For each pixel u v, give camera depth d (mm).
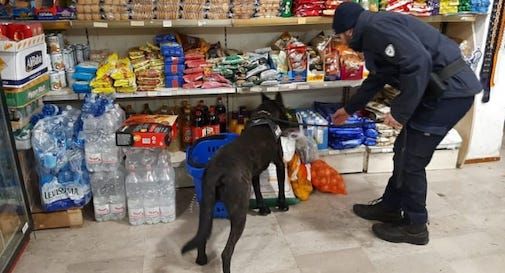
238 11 2678
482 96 3219
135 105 3178
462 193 2943
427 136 2139
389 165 3229
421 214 2301
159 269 2145
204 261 2168
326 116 3203
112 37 3021
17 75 2145
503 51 3131
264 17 2740
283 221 2584
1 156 2189
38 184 2561
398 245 2354
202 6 2625
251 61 2873
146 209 2510
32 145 2289
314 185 2945
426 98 2070
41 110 2516
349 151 3127
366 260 2217
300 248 2316
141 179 2475
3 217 2275
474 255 2262
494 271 2135
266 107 2578
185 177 2984
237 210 2014
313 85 2918
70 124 2420
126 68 2672
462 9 2971
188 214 2670
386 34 1895
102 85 2619
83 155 2451
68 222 2484
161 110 3072
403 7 2848
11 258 2092
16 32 2230
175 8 2602
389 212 2555
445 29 3385
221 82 2822
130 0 2547
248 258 2225
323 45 2957
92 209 2719
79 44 2898
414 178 2238
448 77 2037
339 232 2477
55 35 2652
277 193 2719
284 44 3037
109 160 2432
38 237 2412
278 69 2891
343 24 2045
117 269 2146
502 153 3660
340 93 3510
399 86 2049
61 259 2223
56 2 2600
